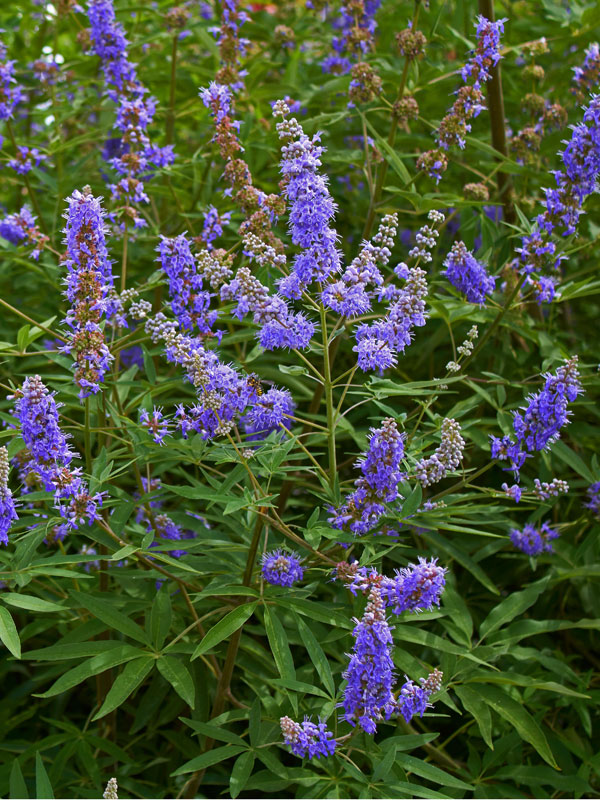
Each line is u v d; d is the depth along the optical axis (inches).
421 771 40.2
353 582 41.1
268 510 48.1
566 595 54.8
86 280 41.5
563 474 57.8
